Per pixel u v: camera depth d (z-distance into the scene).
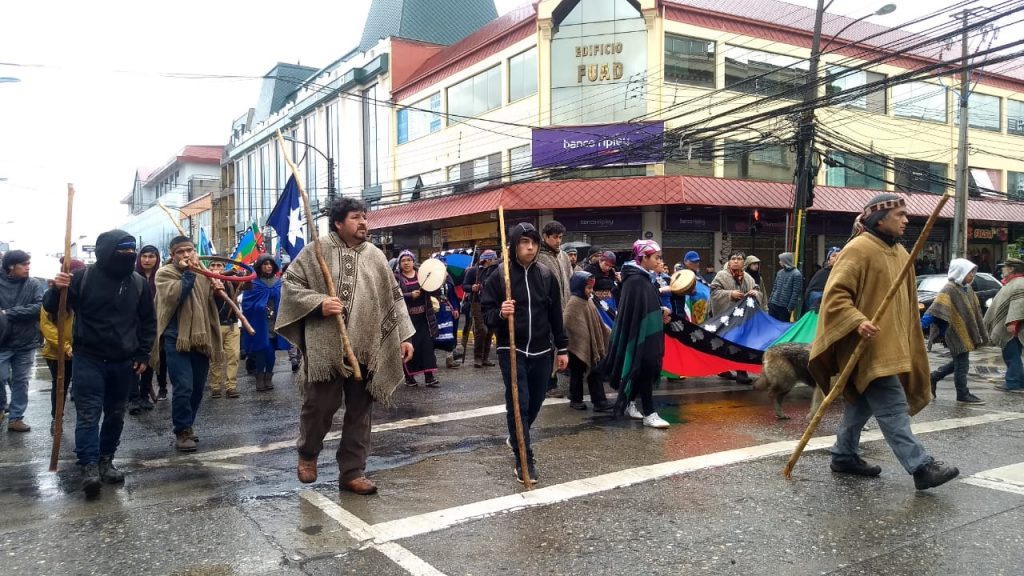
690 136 18.17
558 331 5.17
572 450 5.75
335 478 5.13
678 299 9.13
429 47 31.16
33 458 5.95
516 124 22.09
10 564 3.60
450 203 24.34
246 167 46.81
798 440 6.02
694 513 4.21
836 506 4.31
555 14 22.20
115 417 5.11
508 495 4.60
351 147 33.25
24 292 7.16
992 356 12.93
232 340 8.88
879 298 4.65
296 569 3.49
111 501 4.64
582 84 22.02
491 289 5.00
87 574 3.47
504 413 7.40
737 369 8.65
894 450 4.59
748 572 3.42
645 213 21.45
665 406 7.68
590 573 3.42
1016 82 29.70
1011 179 30.00
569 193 21.09
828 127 24.14
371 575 3.41
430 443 6.13
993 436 6.11
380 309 4.70
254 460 5.70
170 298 6.08
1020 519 4.05
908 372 4.57
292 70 45.09
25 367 7.16
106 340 4.92
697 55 21.92
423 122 28.50
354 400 4.71
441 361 12.38
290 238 13.41
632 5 21.50
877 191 25.36
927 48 26.56
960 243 19.92
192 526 4.11
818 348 4.76
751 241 23.05
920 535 3.84
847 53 24.66
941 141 27.44
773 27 23.17
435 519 4.16
